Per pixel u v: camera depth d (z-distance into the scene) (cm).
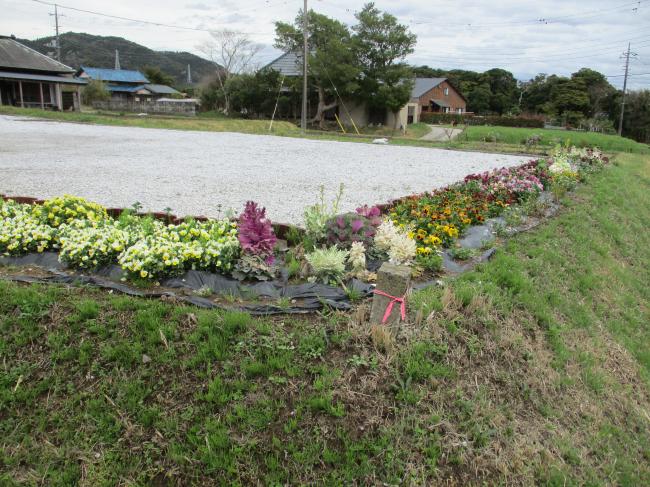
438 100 5491
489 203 743
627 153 2525
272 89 4059
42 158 1246
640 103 5003
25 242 453
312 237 499
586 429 367
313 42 3847
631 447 382
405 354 336
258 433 288
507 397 348
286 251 498
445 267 496
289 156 1538
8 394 311
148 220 510
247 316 357
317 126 3828
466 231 609
